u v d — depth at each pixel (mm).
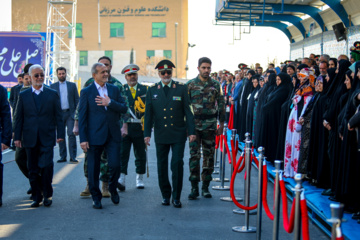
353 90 6016
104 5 53812
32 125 7133
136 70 8367
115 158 7168
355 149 5859
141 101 8375
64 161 11398
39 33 29625
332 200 6566
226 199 7668
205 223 6355
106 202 7516
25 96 7172
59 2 29906
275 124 9844
